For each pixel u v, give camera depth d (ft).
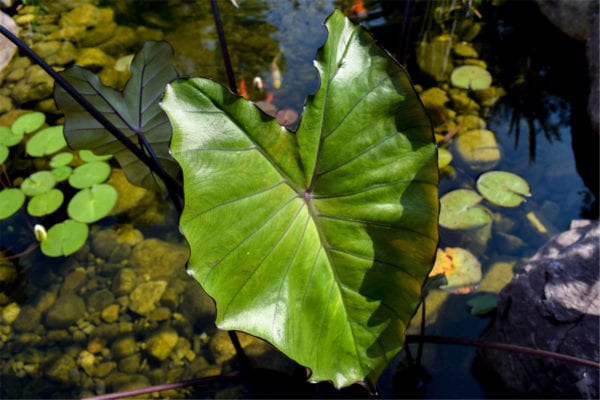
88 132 2.98
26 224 4.01
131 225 3.95
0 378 3.38
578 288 2.94
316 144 2.35
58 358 3.43
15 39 2.37
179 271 3.72
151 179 3.24
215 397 3.26
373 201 2.41
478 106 4.53
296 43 5.21
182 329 3.50
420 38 5.17
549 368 2.92
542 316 2.97
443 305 3.46
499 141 4.29
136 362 3.40
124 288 3.66
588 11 4.73
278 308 2.40
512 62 4.90
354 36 2.30
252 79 4.84
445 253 3.63
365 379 2.47
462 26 5.23
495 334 3.23
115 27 5.51
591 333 2.84
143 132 2.98
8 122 4.63
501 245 3.71
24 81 4.99
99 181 4.12
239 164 2.27
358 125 2.35
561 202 3.93
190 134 2.17
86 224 3.89
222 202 2.26
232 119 2.22
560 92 4.64
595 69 4.34
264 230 2.37
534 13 5.30
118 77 4.99
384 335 2.47
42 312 3.61
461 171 4.11
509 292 3.17
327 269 2.47
